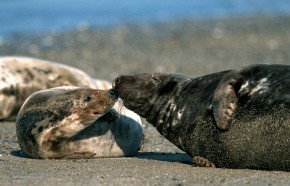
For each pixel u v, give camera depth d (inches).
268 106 1071.0
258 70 1119.0
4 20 4256.9
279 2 5236.2
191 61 2908.5
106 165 1155.9
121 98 1245.7
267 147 1066.1
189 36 3619.6
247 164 1098.1
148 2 5280.5
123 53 3164.4
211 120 1130.0
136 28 3966.5
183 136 1182.9
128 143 1295.5
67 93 1261.1
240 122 1087.6
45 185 994.1
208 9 4886.8
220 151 1120.8
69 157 1242.6
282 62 2797.7
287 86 1076.5
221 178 1026.1
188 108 1186.0
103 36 3668.8
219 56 3024.1
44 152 1235.2
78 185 991.0
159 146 1401.3
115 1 5295.3
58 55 3107.8
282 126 1050.7
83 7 4921.3
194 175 1051.9
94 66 2844.5
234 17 4338.1
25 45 3366.1
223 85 1108.5
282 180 1000.9
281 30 3695.9
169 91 1235.2
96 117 1233.4
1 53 3129.9
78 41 3499.0
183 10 4842.5
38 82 1800.0
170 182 1001.5
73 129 1229.1
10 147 1386.6
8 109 1761.8
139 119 1339.8
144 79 1242.6
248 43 3346.5
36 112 1261.1
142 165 1154.7
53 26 4055.1
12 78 1769.2
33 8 4768.7
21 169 1120.8
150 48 3299.7
